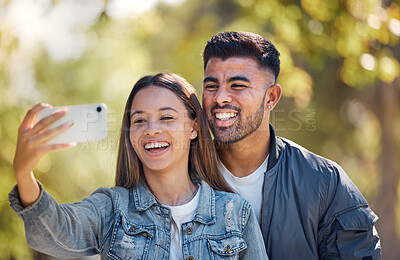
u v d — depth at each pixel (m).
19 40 5.32
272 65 2.53
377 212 9.14
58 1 5.62
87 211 2.05
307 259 2.48
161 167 2.18
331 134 9.27
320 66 6.28
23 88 5.39
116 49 6.06
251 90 2.44
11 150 5.26
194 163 2.39
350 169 9.73
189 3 8.57
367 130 9.81
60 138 1.88
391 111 9.09
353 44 5.61
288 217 2.48
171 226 2.19
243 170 2.58
